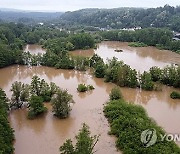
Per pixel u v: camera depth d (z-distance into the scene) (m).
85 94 81.12
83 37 155.25
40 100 66.00
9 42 159.75
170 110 71.75
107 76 93.00
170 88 88.56
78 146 43.09
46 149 51.59
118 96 75.50
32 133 57.62
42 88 74.06
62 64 109.00
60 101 64.44
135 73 88.94
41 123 62.19
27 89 70.31
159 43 165.88
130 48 160.38
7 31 163.88
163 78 91.19
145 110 66.88
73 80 95.31
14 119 63.94
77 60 107.88
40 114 66.19
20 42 151.88
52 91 75.69
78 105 72.25
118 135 54.88
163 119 65.69
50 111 68.12
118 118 60.16
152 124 56.53
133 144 48.66
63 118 64.50
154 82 91.12
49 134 57.28
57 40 157.12
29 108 65.94
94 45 159.62
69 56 118.69
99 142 53.44
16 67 111.06
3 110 58.97
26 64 114.00
